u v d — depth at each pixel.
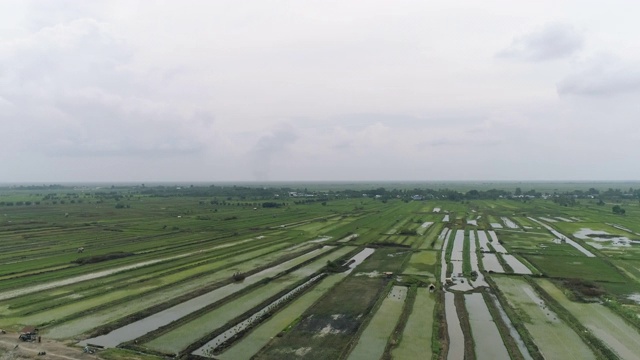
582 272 56.25
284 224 109.31
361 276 55.62
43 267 58.44
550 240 83.12
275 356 31.39
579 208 147.12
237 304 44.06
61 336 34.81
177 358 30.84
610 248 73.81
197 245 77.94
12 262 61.66
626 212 132.38
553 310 41.53
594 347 32.75
